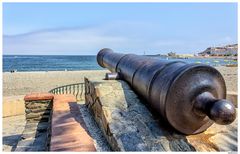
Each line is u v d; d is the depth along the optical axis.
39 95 6.22
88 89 6.70
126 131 3.95
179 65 3.79
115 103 4.76
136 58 5.69
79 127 3.79
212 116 3.04
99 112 4.97
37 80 20.23
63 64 73.62
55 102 5.68
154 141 3.72
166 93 3.42
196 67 3.42
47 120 6.17
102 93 5.12
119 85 5.45
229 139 3.86
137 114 4.41
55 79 20.94
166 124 3.99
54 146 2.98
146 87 4.24
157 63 4.47
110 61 7.15
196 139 3.82
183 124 3.59
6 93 14.26
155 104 3.88
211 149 3.60
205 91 3.45
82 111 6.79
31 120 6.11
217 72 3.54
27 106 6.07
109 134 4.10
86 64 75.00
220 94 3.61
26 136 5.13
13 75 24.58
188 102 3.44
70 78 21.72
